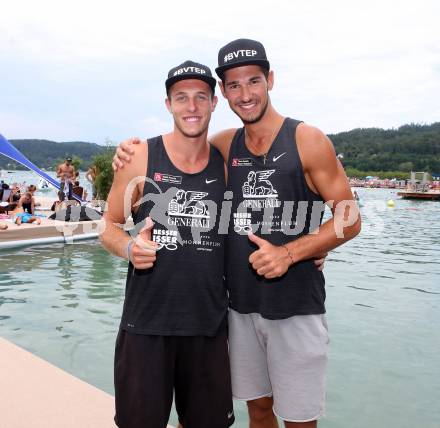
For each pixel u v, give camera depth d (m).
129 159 2.37
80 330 5.69
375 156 160.38
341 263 11.17
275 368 2.53
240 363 2.65
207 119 2.38
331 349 5.36
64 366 4.64
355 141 182.88
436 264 11.31
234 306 2.57
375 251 13.40
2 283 7.91
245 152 2.51
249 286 2.51
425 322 6.44
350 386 4.42
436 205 39.16
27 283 7.95
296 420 2.49
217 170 2.47
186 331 2.29
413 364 4.96
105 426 2.95
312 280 2.51
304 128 2.40
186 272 2.30
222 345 2.43
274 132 2.46
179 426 2.70
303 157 2.38
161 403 2.28
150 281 2.29
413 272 10.20
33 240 11.51
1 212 14.56
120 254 2.32
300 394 2.48
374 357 5.14
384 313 6.86
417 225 21.84
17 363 3.83
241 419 3.83
